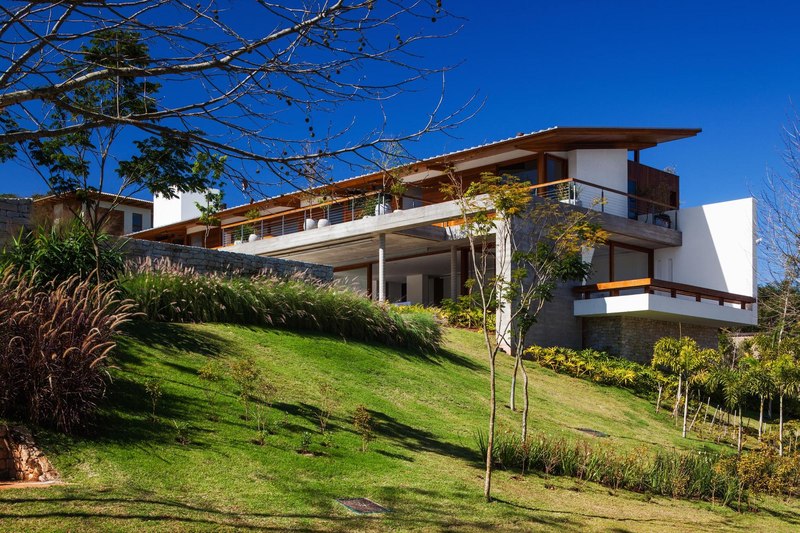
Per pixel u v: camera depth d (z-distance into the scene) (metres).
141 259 15.23
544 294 12.17
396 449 9.63
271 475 7.69
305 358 13.19
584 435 13.71
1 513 5.61
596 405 17.55
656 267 28.70
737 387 16.48
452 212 22.61
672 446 14.80
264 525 6.26
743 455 12.32
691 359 17.72
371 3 5.42
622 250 29.09
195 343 11.98
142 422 8.23
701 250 27.44
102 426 7.86
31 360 7.54
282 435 8.99
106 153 11.23
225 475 7.42
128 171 11.77
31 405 7.46
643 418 17.66
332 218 28.08
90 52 5.55
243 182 6.22
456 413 12.72
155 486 6.80
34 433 7.27
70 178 11.80
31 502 5.91
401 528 6.72
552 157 26.75
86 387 7.80
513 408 14.20
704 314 23.42
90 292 9.03
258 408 9.74
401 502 7.58
